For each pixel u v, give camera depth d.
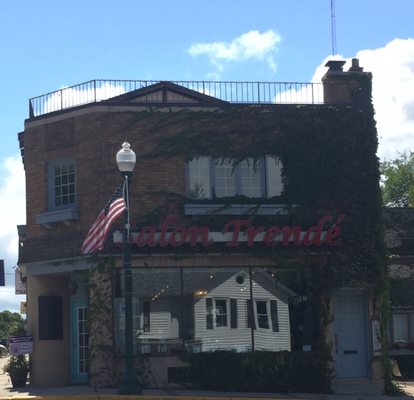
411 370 24.77
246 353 19.17
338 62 21.39
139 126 19.91
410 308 24.98
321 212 20.23
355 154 20.73
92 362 18.81
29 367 20.67
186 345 19.19
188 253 19.36
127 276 16.69
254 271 19.86
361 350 20.25
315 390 19.33
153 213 19.50
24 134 21.20
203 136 20.09
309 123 20.64
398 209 25.69
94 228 16.98
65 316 21.06
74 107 20.30
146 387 18.80
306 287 20.03
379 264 20.28
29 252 20.45
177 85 22.02
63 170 20.52
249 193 20.20
